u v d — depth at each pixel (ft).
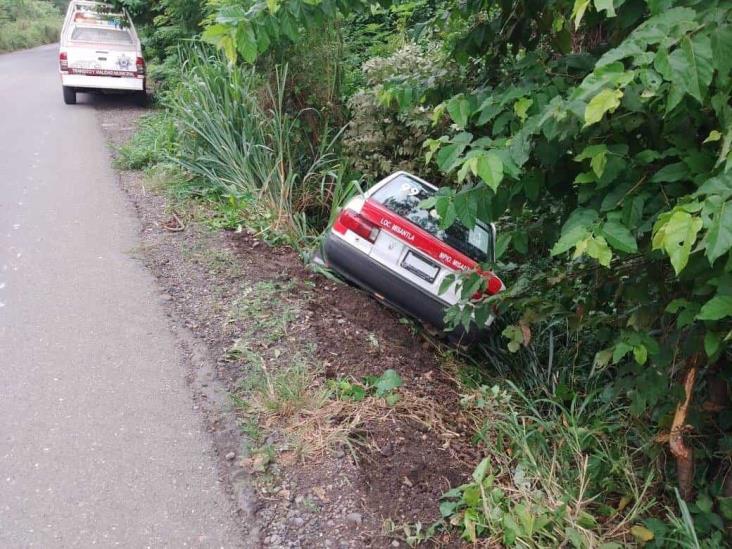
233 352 14.14
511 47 12.78
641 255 9.44
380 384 13.64
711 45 6.27
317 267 19.04
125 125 38.58
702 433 10.96
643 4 8.14
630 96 7.24
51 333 14.35
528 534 9.89
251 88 27.30
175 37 43.83
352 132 25.85
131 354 13.87
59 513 9.66
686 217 6.14
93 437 11.30
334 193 23.99
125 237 20.18
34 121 37.37
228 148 25.18
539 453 12.38
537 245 15.78
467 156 8.33
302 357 14.21
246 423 11.88
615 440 12.46
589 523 10.48
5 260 17.71
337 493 10.48
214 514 9.96
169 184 25.12
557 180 9.71
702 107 7.72
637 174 8.23
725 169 6.19
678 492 10.16
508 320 17.30
